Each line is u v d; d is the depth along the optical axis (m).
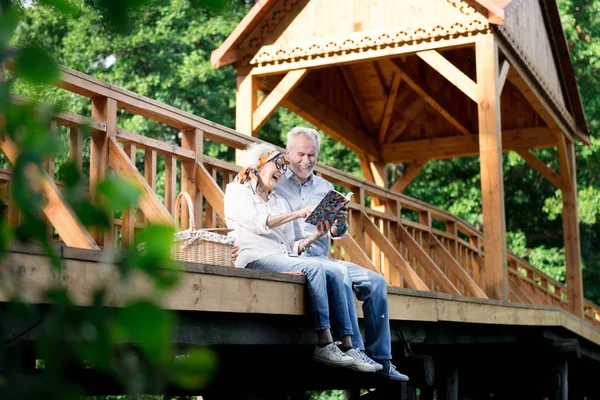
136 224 6.88
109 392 5.41
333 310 5.73
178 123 7.24
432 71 15.66
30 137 0.89
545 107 13.91
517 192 25.88
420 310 7.65
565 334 12.49
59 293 0.91
